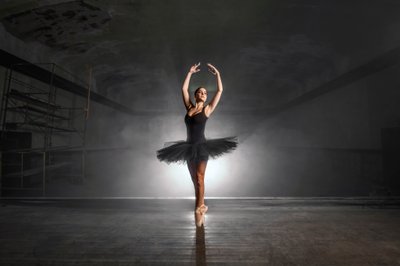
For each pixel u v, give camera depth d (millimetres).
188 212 3750
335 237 2719
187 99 2955
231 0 6688
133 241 2639
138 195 6945
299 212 3703
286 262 2152
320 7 6812
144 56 10828
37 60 8070
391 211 3756
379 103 8219
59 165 7559
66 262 2184
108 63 11211
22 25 6773
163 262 2172
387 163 7078
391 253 2314
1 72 7074
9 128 6887
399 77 7289
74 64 10148
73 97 11062
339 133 11047
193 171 2764
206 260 2201
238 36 8961
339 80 9852
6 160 6082
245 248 2445
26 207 4031
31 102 7801
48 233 2891
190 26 8156
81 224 3209
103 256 2293
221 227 3059
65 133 10156
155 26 8094
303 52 10086
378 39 7477
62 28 7508
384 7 6207
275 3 6785
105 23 7664
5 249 2455
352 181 8758
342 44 8664
